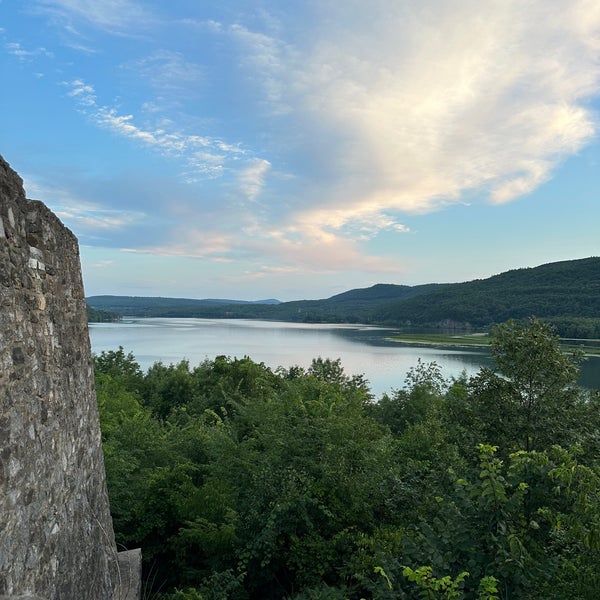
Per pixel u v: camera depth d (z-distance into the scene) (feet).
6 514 11.25
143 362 195.62
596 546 14.99
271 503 32.63
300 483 34.09
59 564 15.03
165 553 35.29
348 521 33.35
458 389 42.04
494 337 33.81
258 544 30.68
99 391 64.80
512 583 16.03
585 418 30.22
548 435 29.07
